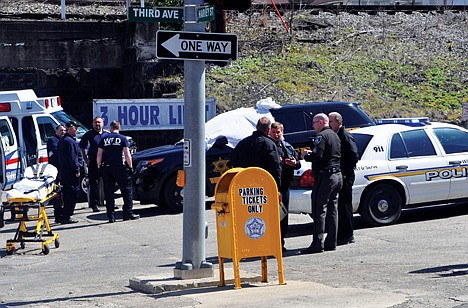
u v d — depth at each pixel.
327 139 23.05
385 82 54.25
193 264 19.06
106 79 57.66
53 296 18.80
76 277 21.56
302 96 50.28
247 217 18.27
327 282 18.91
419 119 29.64
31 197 26.09
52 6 67.19
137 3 56.59
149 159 33.69
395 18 65.00
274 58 55.66
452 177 28.23
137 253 25.25
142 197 33.78
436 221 28.44
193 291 18.20
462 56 58.94
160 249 25.78
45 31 54.75
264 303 16.25
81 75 57.78
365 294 16.97
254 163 21.83
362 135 28.11
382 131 28.11
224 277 18.92
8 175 38.00
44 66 54.84
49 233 26.83
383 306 15.62
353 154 24.08
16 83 65.62
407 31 62.59
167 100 43.59
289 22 60.75
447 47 60.19
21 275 22.55
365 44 59.47
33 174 27.14
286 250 24.33
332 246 23.73
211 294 17.62
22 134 38.81
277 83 51.66
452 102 52.47
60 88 58.03
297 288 18.00
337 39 59.91
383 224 27.66
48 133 39.53
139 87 52.12
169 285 18.41
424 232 26.12
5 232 31.38
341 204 24.44
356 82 53.50
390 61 57.12
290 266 21.53
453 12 67.25
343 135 24.05
